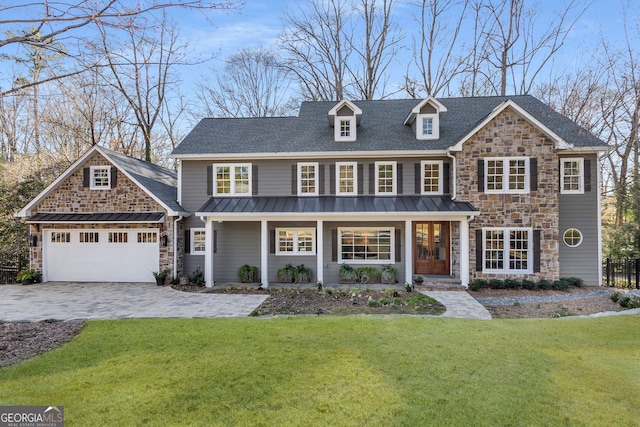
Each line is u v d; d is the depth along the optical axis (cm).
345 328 824
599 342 721
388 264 1639
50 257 1661
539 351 665
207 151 1698
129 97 2478
